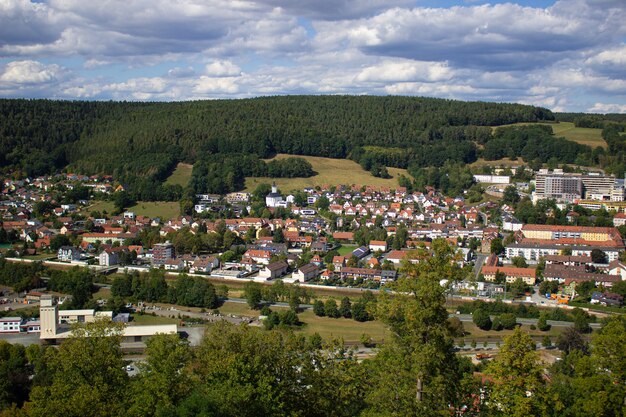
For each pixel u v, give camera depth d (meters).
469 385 93.31
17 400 141.50
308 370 95.12
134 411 87.31
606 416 97.00
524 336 89.12
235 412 80.31
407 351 84.88
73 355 102.56
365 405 94.88
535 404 86.06
